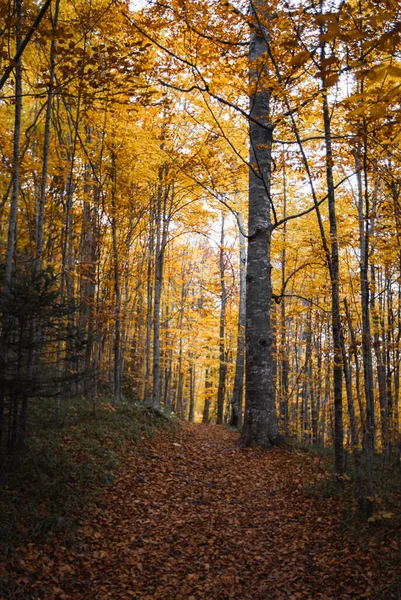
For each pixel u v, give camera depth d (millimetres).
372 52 4355
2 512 4578
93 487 5961
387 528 5094
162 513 5848
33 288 5348
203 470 7820
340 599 3980
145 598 4062
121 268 11297
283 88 5742
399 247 6922
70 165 8562
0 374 5180
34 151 9398
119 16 6547
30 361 5699
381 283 10164
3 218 12141
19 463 5473
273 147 7688
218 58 6234
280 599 4066
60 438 7184
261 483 7070
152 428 10281
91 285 12352
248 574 4531
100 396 12039
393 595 3873
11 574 3961
